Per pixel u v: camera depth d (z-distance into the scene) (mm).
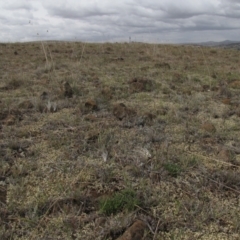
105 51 13234
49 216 2418
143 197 2652
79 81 6645
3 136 3803
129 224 2318
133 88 6164
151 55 12180
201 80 7363
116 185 2848
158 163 3180
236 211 2549
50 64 8070
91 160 3258
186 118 4629
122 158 3297
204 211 2488
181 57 12445
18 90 5926
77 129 4039
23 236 2213
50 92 5672
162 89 6223
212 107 5223
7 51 12352
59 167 3119
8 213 2447
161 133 3992
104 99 5316
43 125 4176
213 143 3812
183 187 2857
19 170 3006
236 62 11797
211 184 2930
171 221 2398
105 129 3998
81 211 2490
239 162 3377
